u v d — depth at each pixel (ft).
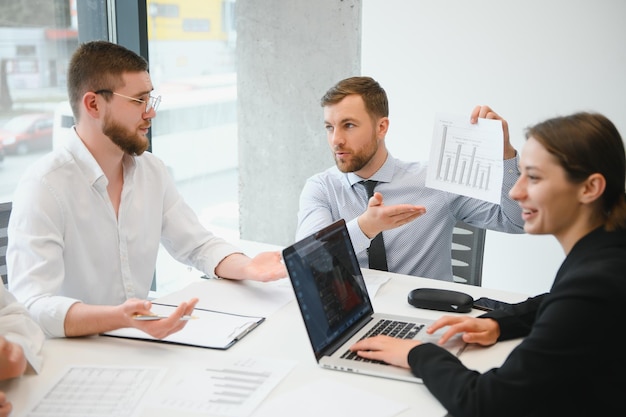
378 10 11.14
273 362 5.03
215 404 4.42
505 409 4.12
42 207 6.30
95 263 6.89
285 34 12.22
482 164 6.58
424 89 10.99
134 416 4.29
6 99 10.43
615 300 3.91
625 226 4.20
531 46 10.02
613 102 9.64
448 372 4.43
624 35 9.37
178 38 14.90
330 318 5.24
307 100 12.28
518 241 10.56
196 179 15.14
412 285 6.81
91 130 6.73
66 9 10.86
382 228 6.73
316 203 7.91
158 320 5.18
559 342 3.99
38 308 5.58
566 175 4.14
